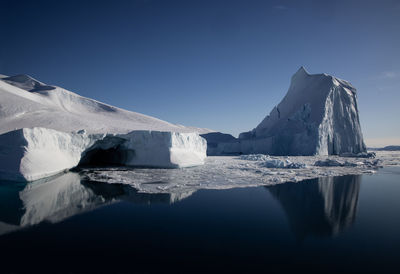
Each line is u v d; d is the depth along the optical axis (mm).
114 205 10258
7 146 15469
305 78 57281
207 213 9258
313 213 9367
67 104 61500
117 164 27750
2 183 14156
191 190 13203
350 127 48219
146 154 25156
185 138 28016
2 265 5344
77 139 21734
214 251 6125
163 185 14383
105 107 70250
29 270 5141
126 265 5387
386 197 11953
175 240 6781
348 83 53844
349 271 5203
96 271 5125
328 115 45969
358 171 21609
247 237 7023
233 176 18109
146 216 8859
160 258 5734
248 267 5348
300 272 5160
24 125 26547
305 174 19562
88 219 8500
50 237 6930
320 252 6117
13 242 6578
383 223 8305
